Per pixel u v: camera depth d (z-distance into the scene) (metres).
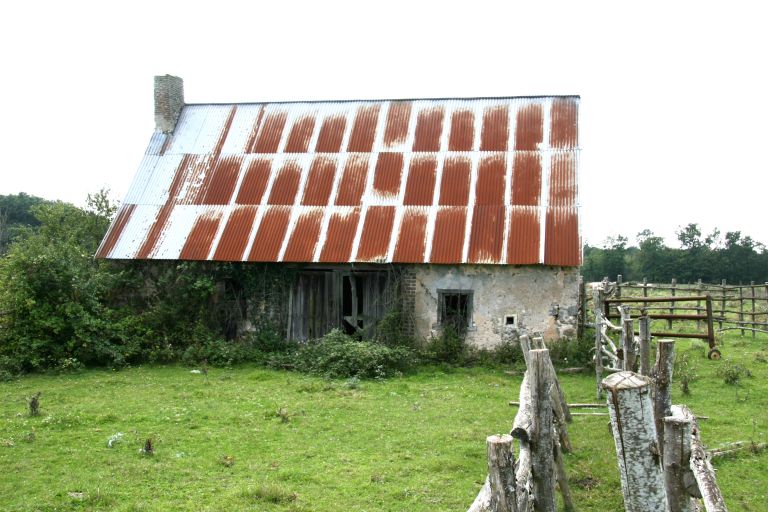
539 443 6.20
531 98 23.69
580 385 16.23
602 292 17.92
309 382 16.78
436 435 11.77
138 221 22.47
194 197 22.86
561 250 19.05
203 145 24.61
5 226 53.12
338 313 20.75
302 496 9.00
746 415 12.77
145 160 24.45
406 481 9.55
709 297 16.03
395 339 19.72
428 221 20.59
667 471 5.18
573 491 9.00
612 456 10.21
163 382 17.02
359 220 21.08
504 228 19.92
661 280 66.38
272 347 20.50
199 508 8.60
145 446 10.84
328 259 20.17
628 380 4.38
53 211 26.86
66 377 17.75
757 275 64.69
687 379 15.42
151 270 21.64
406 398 14.91
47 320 18.55
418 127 23.50
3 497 9.00
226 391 15.74
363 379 17.30
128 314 20.92
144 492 9.18
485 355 19.31
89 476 9.79
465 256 19.44
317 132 24.14
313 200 21.97
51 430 12.23
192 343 20.38
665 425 5.19
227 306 21.20
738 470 9.79
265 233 21.30
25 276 18.67
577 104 23.09
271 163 23.42
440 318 19.78
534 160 21.56
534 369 6.24
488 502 5.33
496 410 13.68
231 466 10.27
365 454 10.81
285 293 21.06
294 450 11.05
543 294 19.20
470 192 21.09
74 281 19.27
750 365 18.03
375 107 24.64
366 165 22.62
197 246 21.30
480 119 23.31
